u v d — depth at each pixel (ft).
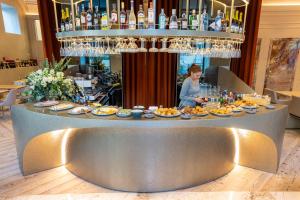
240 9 13.39
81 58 15.49
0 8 20.66
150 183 8.63
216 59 14.73
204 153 8.80
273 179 9.53
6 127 15.88
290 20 17.54
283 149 12.60
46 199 7.84
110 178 8.74
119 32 6.78
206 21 7.57
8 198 8.19
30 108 8.66
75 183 9.24
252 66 14.94
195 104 10.11
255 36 14.37
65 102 9.42
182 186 8.90
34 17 25.16
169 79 14.64
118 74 14.90
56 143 10.01
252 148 10.11
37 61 26.13
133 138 8.05
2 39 20.97
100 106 8.85
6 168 10.25
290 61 18.45
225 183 9.27
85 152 8.96
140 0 12.17
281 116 9.14
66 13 8.41
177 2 12.82
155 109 8.21
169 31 6.70
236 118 7.66
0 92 16.96
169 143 8.20
